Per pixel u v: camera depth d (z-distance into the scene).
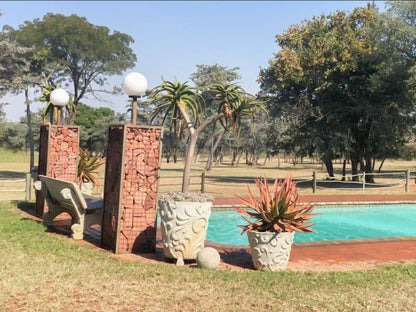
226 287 5.38
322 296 5.20
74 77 34.25
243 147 85.00
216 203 15.30
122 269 6.00
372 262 7.36
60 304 4.48
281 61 28.98
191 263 6.84
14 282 5.05
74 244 7.62
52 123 11.69
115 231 7.32
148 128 7.53
